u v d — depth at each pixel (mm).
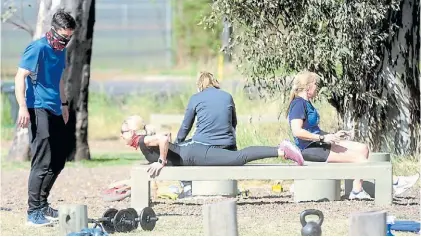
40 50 32844
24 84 32719
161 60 152250
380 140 47719
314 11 43562
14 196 43375
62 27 33062
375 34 44969
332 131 48812
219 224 27375
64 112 33906
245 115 55938
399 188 39375
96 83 102875
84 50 59250
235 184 40344
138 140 36281
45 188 33594
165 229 31812
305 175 35938
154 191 40062
